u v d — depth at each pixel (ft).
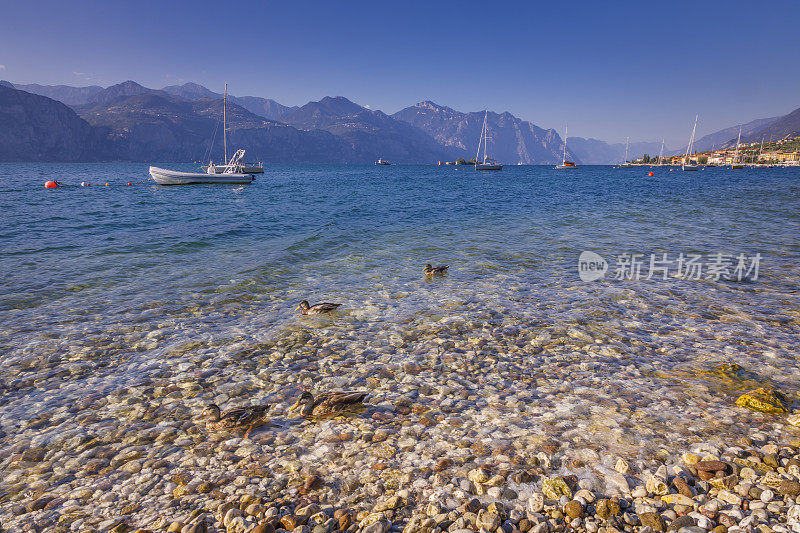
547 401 21.24
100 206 118.11
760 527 12.89
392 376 24.17
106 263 50.31
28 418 19.99
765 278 44.80
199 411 20.75
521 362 25.84
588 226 82.79
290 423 19.72
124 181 265.95
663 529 13.10
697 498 14.37
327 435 18.71
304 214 102.89
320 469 16.43
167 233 72.54
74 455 17.43
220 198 151.23
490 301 37.60
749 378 23.43
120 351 27.30
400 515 13.99
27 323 31.58
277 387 23.07
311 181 301.84
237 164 251.19
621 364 25.46
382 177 388.37
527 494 14.85
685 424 19.03
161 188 202.90
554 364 25.54
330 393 20.49
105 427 19.35
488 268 49.65
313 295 39.42
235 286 41.83
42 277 43.65
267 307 36.09
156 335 29.89
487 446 17.58
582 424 19.08
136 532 13.25
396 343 28.81
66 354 26.71
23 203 123.75
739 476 15.47
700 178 342.64
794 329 30.73
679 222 87.56
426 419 19.77
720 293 39.75
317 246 62.23
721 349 27.40
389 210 112.88
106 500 14.94
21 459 17.12
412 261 53.21
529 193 181.68
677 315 33.91
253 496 14.92
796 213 100.07
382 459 16.92
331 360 26.27
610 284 42.91
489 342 28.84
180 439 18.54
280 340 29.25
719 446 17.39
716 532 12.83
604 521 13.52
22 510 14.48
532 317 33.60
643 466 16.21
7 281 41.93
